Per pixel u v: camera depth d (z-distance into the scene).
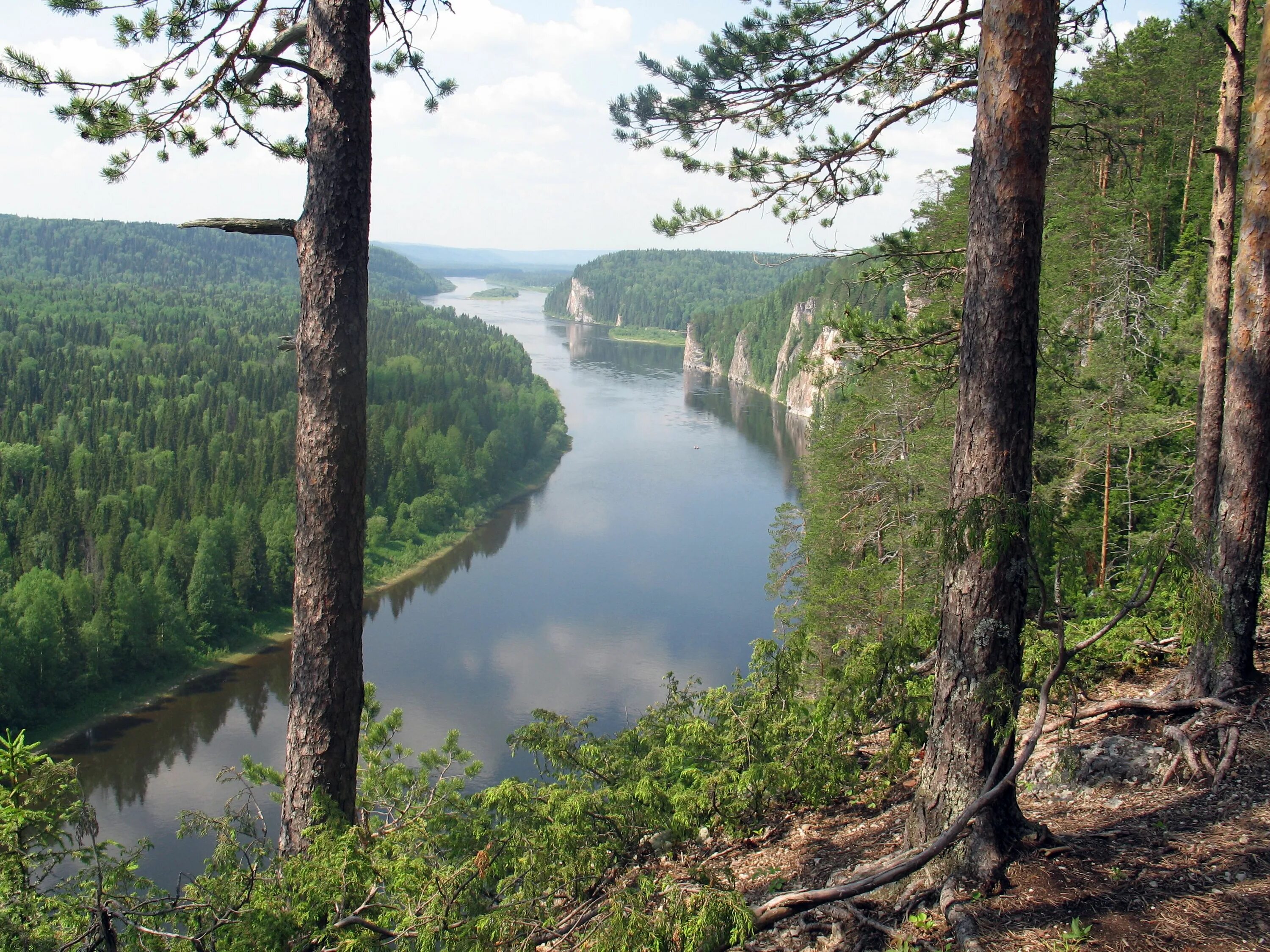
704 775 8.68
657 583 53.09
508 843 6.52
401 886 5.69
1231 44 9.78
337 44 6.40
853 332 10.60
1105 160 18.89
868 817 8.12
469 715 36.34
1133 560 5.79
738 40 8.70
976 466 5.84
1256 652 9.47
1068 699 8.56
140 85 6.75
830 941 5.62
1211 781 6.84
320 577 6.65
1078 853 5.88
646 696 38.12
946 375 10.66
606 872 7.16
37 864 5.32
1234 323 8.12
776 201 9.76
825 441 25.53
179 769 34.44
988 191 5.76
